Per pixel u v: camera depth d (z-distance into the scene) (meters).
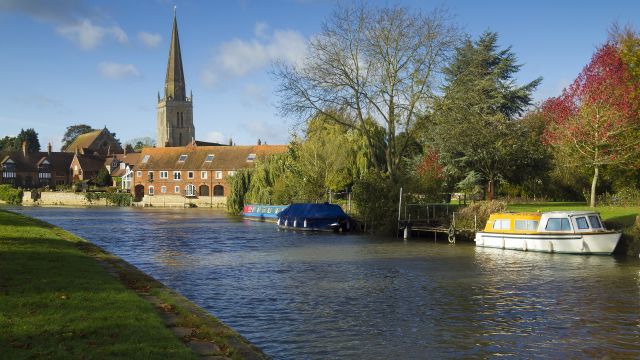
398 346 13.55
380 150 63.34
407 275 24.05
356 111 44.25
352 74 43.19
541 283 21.84
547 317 16.33
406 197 45.00
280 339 14.17
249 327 15.34
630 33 44.66
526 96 57.75
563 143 41.19
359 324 15.61
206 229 53.19
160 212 90.75
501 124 50.22
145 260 29.72
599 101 38.28
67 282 14.39
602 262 27.39
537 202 53.06
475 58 44.62
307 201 61.72
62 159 161.38
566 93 42.12
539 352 13.09
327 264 27.72
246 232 49.41
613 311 17.06
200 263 28.36
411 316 16.50
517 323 15.67
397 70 42.59
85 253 22.44
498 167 51.41
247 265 27.52
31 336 9.45
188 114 179.12
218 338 10.57
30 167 153.62
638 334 14.55
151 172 122.62
